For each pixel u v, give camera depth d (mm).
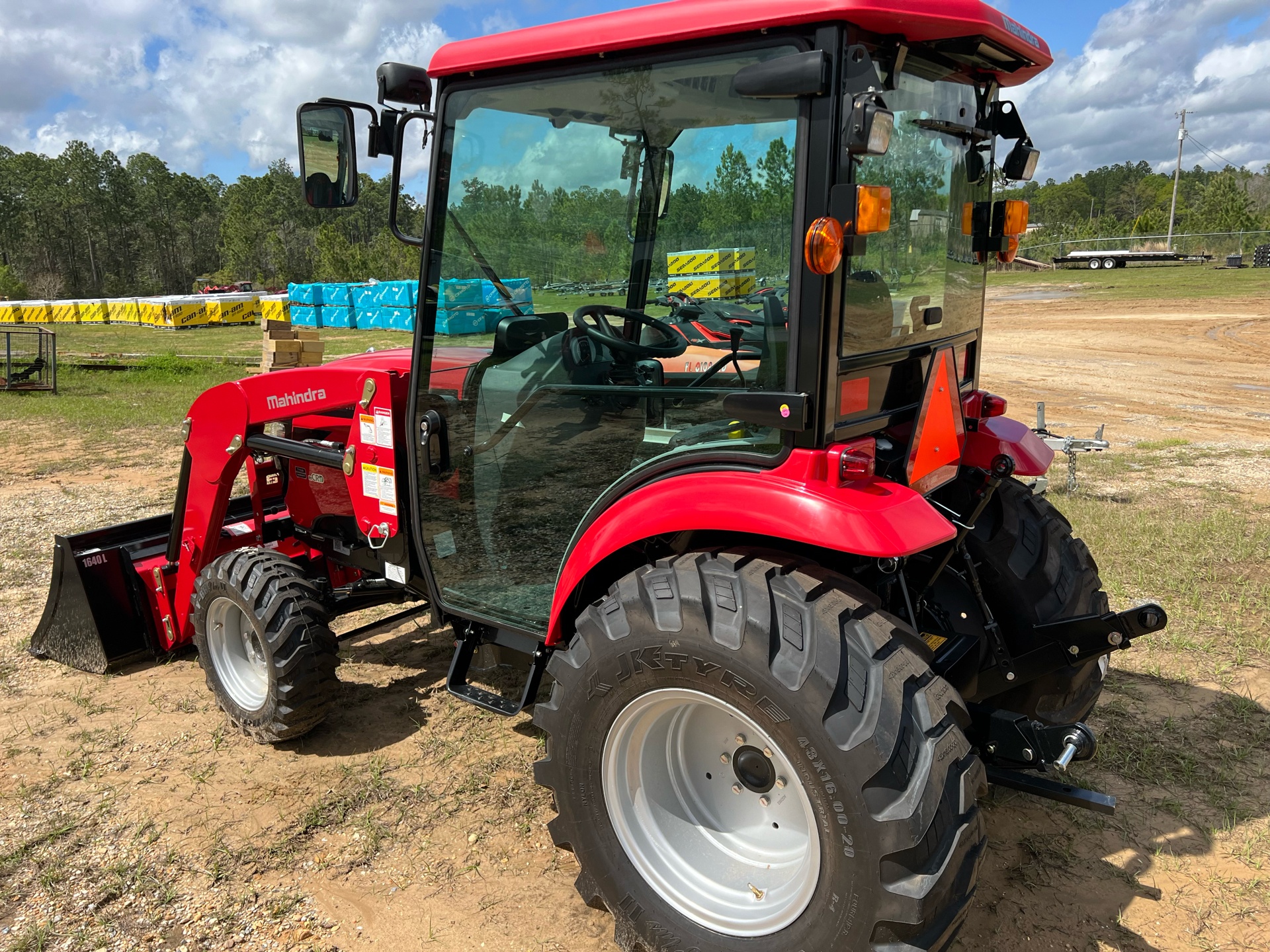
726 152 2271
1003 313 25109
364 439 3402
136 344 25875
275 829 3070
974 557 3008
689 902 2336
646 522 2322
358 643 4637
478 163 2740
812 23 2033
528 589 3053
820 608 2094
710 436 2477
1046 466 3037
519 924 2615
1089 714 3275
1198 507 6594
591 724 2377
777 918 2166
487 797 3238
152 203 126500
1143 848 2898
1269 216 52469
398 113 2818
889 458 2510
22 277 108188
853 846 1968
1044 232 55906
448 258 2895
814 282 2094
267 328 13594
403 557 3400
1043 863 2842
